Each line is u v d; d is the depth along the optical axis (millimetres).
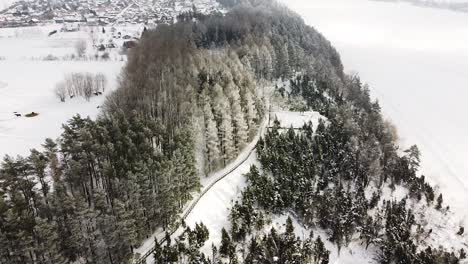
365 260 87500
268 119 134500
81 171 71312
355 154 113062
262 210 88500
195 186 87688
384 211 100500
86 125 83188
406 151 133500
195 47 161000
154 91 105875
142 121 90375
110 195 74250
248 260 72438
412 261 82500
